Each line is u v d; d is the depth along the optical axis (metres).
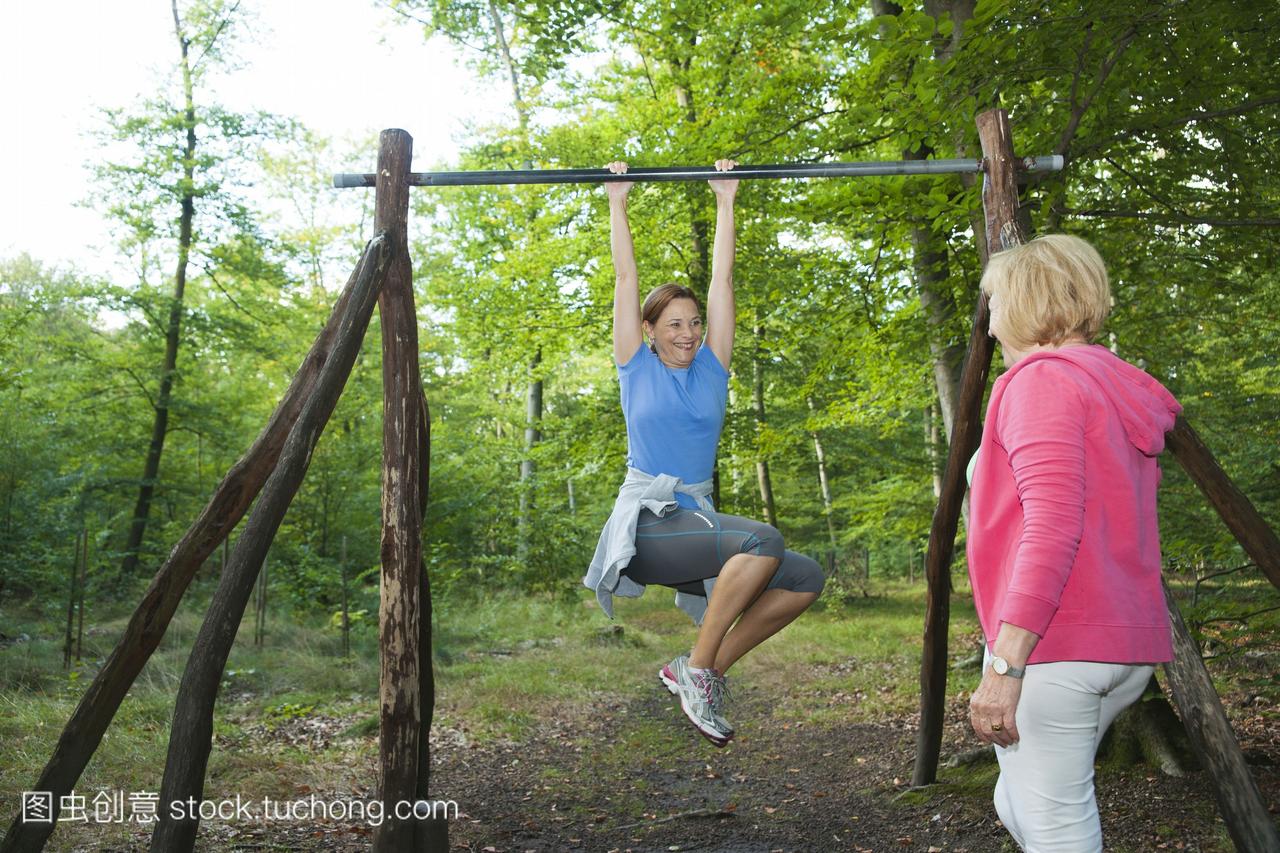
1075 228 6.59
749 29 9.07
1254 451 7.73
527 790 5.71
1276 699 6.05
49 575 11.41
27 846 2.54
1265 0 4.80
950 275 7.31
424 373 21.81
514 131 14.06
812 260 9.27
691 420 2.92
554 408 26.06
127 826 4.25
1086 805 1.77
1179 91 5.57
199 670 2.52
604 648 11.47
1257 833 2.17
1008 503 1.83
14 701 6.47
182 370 17.78
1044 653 1.72
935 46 5.09
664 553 2.78
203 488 18.31
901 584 23.05
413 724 2.79
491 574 16.25
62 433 16.86
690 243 13.00
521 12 7.65
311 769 5.57
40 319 18.77
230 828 4.42
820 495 22.41
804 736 7.17
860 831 4.80
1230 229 6.30
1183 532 5.96
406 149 3.15
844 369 9.80
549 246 13.20
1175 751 4.95
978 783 5.13
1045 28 4.76
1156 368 8.32
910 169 3.39
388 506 2.85
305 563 12.23
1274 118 5.81
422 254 21.66
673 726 7.57
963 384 3.95
